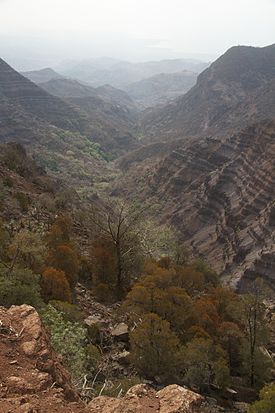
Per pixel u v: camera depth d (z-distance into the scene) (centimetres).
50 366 696
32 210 4150
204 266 4453
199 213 9894
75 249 3316
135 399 668
